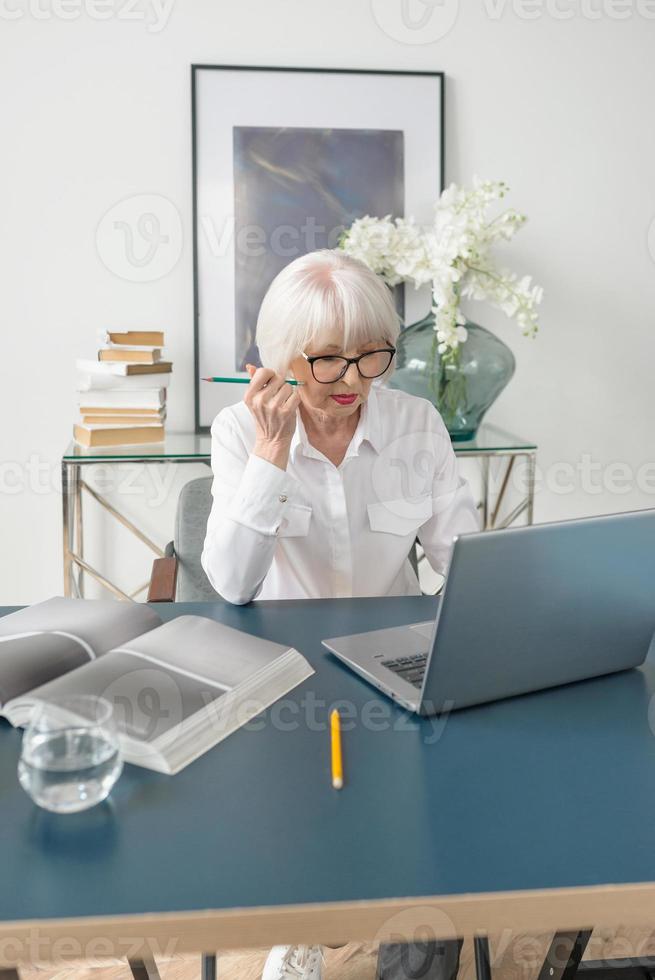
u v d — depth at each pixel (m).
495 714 1.08
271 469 1.45
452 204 2.41
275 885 0.76
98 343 2.60
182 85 2.53
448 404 2.41
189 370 2.66
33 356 2.60
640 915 0.78
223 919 0.73
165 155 2.55
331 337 1.48
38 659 1.08
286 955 1.45
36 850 0.80
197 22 2.50
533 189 2.70
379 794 0.91
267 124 2.56
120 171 2.54
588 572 1.06
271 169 2.58
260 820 0.86
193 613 1.39
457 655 1.03
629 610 1.12
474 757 0.98
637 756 0.99
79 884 0.76
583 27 2.63
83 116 2.51
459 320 2.33
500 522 2.88
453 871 0.78
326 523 1.68
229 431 1.68
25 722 1.00
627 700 1.12
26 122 2.49
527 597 1.03
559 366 2.81
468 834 0.84
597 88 2.67
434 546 1.79
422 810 0.88
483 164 2.67
